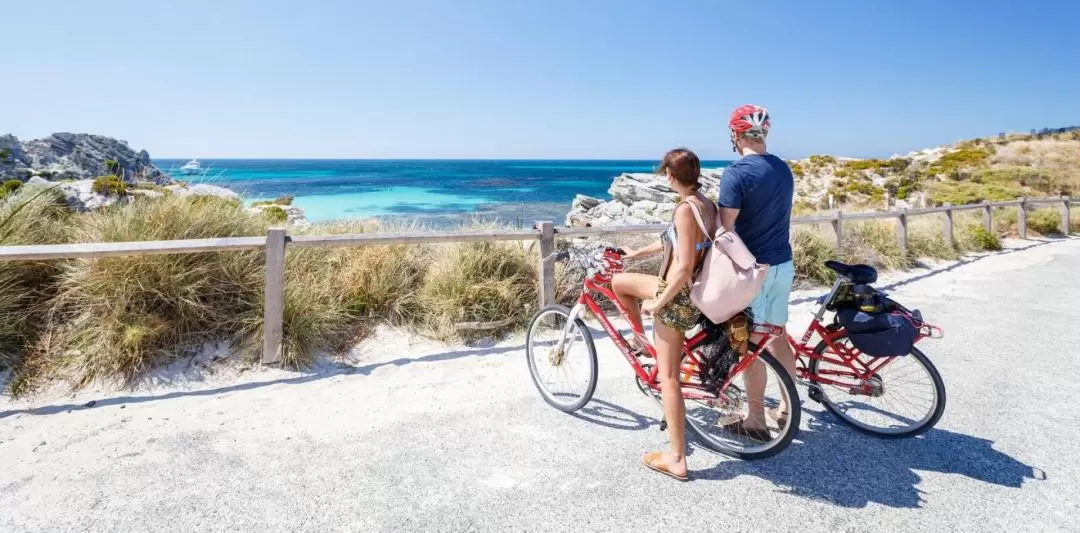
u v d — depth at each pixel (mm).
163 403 3438
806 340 3141
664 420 2932
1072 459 2748
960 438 2992
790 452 2854
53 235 4508
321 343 4383
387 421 3242
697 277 2443
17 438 2924
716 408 2773
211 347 4105
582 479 2598
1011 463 2713
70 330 3877
